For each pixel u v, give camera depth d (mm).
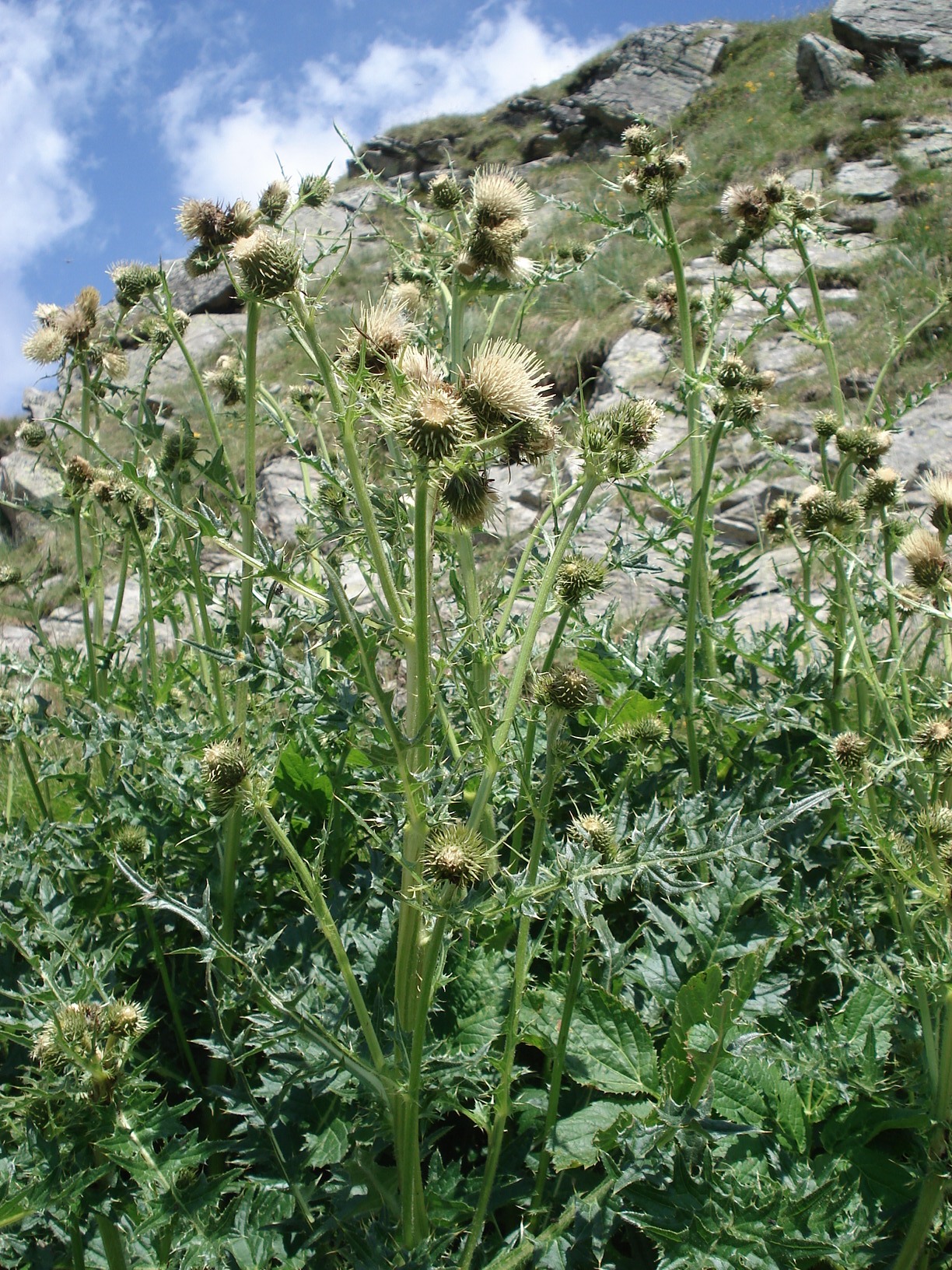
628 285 2203
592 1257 398
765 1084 451
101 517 756
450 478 391
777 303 687
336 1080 421
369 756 370
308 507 485
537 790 481
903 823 488
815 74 3453
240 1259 403
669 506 609
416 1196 377
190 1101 399
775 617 1005
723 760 667
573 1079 458
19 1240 434
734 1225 372
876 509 613
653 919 491
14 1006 507
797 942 487
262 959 519
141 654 666
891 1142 460
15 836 606
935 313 725
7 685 771
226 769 370
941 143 2570
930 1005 438
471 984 480
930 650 650
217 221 573
